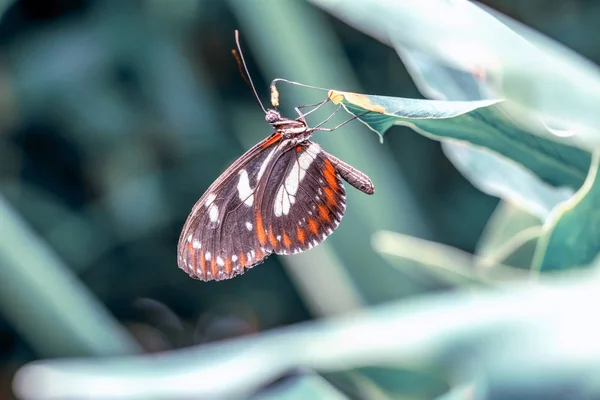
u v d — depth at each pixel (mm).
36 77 833
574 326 203
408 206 569
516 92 310
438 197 778
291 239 515
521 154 431
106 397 341
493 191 454
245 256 518
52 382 356
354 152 573
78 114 832
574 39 756
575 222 401
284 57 581
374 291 554
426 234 567
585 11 770
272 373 299
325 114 577
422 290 552
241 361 326
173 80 833
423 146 780
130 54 842
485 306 230
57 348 549
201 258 515
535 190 453
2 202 551
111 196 842
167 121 830
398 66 837
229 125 844
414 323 236
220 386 320
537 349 197
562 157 430
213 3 843
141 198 839
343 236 557
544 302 219
